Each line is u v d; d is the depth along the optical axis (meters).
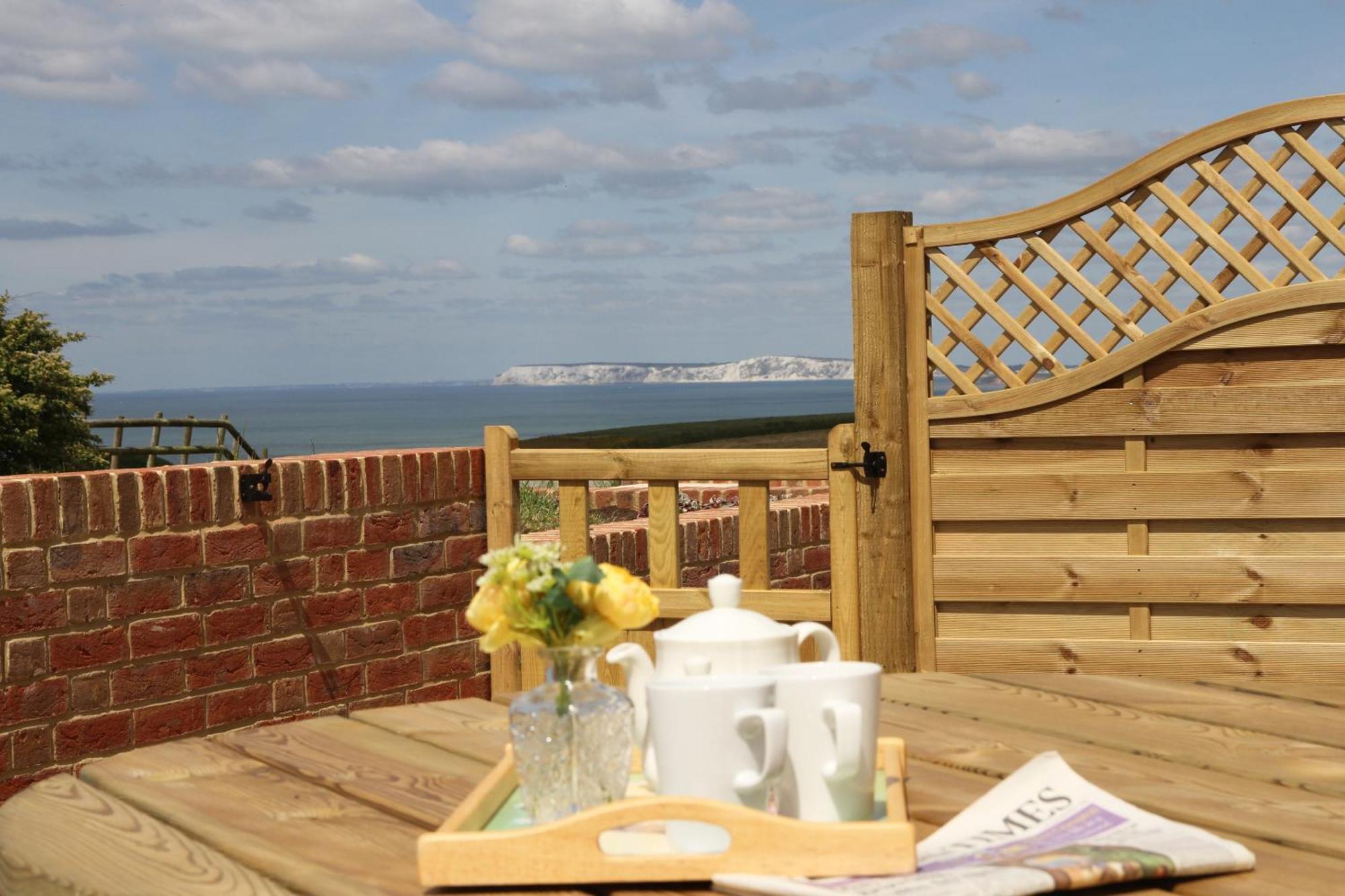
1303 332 3.77
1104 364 3.95
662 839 1.33
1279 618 3.87
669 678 1.42
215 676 3.58
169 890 1.30
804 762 1.30
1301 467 3.82
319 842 1.45
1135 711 2.05
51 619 3.23
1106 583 3.98
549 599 1.37
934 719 2.01
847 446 4.10
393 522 4.03
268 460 3.76
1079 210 3.96
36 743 3.21
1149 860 1.24
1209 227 3.84
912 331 4.12
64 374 18.19
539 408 182.00
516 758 1.41
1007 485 4.05
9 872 1.39
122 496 3.37
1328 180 3.71
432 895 1.27
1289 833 1.43
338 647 3.88
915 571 4.14
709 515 5.27
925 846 1.36
